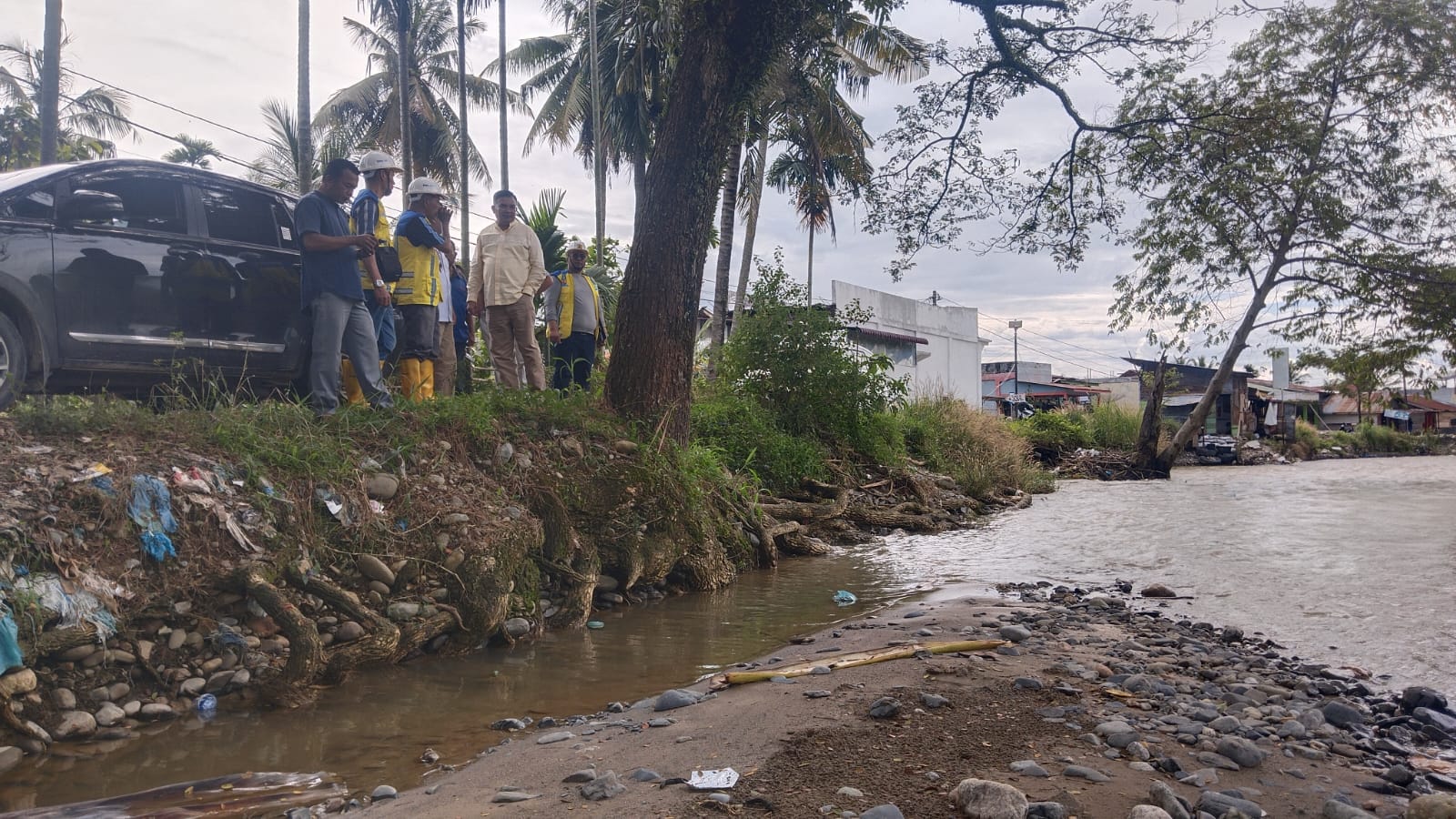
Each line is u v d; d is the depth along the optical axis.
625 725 3.54
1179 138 10.95
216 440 4.91
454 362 8.38
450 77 28.64
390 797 2.92
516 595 5.45
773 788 2.74
